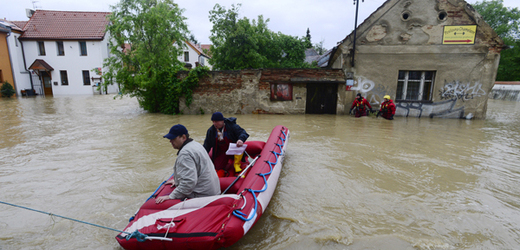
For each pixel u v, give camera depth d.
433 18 11.62
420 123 10.79
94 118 12.06
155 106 14.17
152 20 13.82
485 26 11.32
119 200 4.16
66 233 3.33
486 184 4.75
